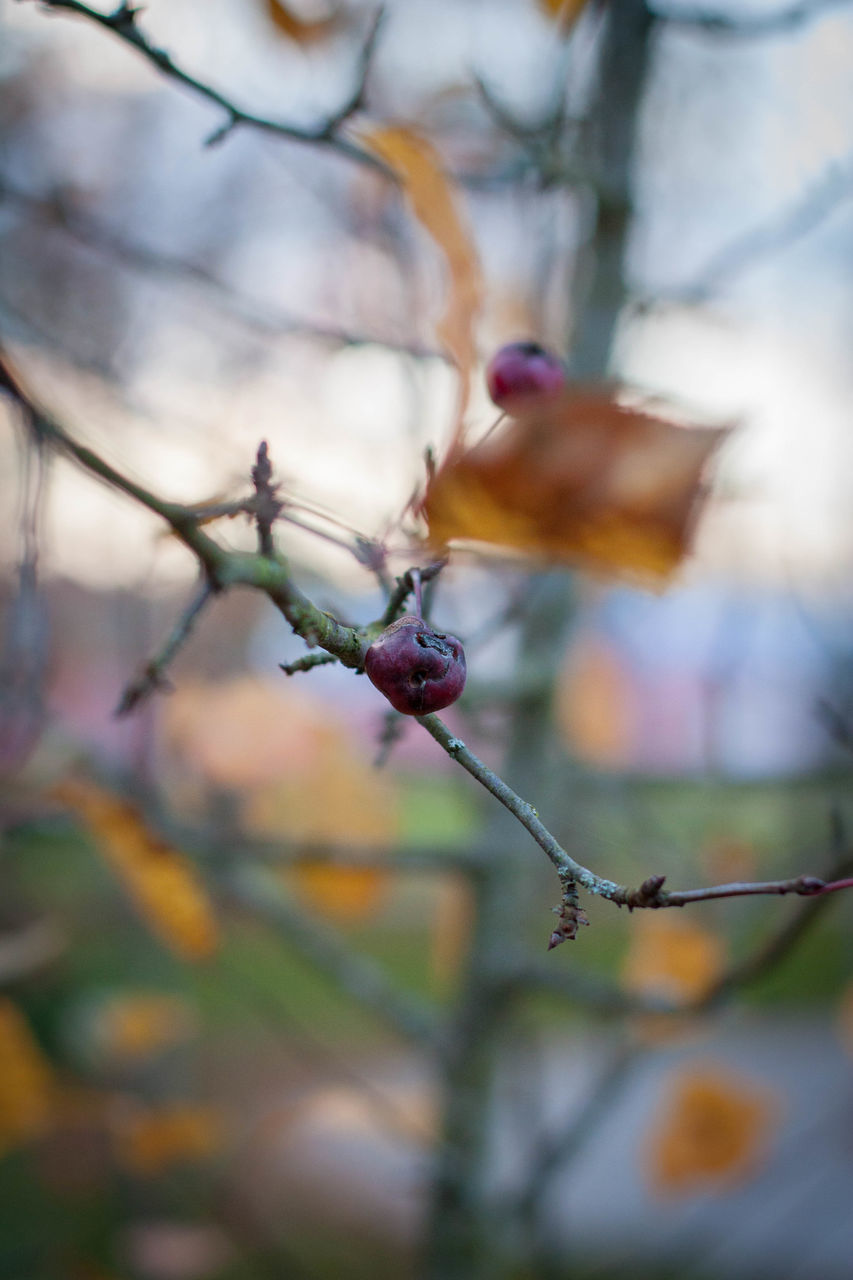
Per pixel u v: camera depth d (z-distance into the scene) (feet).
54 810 1.32
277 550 0.85
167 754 1.64
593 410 0.88
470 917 1.56
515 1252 1.66
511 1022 1.65
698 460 0.89
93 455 0.86
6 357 0.88
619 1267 2.47
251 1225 2.01
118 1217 2.21
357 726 1.65
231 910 1.72
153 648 1.55
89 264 1.51
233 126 0.98
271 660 1.68
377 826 1.61
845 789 1.52
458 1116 1.56
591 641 1.89
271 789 1.61
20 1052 1.50
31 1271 2.09
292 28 1.20
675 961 1.56
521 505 0.89
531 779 1.54
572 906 0.76
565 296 1.47
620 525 0.90
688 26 1.31
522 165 1.27
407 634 0.80
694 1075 1.63
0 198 1.26
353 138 0.99
